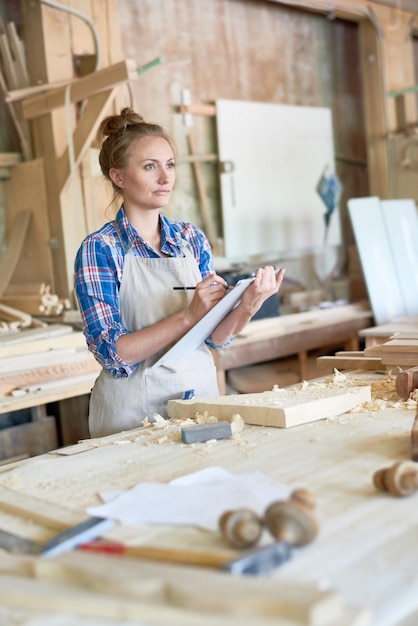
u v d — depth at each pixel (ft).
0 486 5.10
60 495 4.84
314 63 21.44
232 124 18.43
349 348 16.56
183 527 4.15
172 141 7.54
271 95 20.13
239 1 19.24
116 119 7.42
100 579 3.39
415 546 3.74
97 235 7.35
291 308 17.22
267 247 19.33
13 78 14.24
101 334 7.09
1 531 4.40
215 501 4.41
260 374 16.12
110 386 7.48
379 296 15.70
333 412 6.36
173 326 7.01
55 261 13.92
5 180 14.76
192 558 3.68
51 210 13.84
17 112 14.21
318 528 3.76
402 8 20.99
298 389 7.00
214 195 18.58
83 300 7.20
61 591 3.44
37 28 13.52
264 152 19.19
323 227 20.79
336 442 5.56
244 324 7.53
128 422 7.41
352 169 22.75
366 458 5.13
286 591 3.11
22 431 12.17
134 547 3.86
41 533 4.34
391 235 16.53
